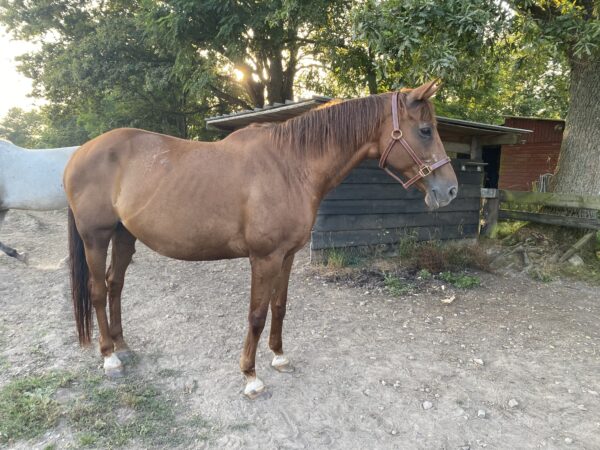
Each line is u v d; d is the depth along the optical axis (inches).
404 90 97.1
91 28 508.1
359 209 208.4
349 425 87.3
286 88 560.7
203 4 356.5
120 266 108.1
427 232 231.6
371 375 107.1
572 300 171.9
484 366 113.7
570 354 122.1
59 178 186.4
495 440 83.7
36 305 146.6
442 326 140.7
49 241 253.4
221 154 90.9
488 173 374.9
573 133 237.8
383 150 91.0
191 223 88.5
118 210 94.2
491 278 197.6
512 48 213.6
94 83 470.0
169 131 565.3
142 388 97.9
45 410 86.4
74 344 118.4
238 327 134.3
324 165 91.5
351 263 205.3
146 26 400.8
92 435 80.4
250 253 90.3
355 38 181.5
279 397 96.3
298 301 159.0
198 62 430.9
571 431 86.7
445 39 170.4
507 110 769.6
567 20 185.2
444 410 93.1
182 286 173.3
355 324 139.9
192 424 85.7
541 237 231.5
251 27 369.4
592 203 213.6
